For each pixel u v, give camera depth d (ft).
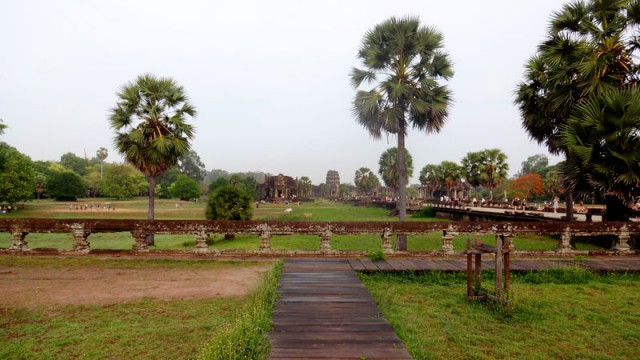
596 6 37.50
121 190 252.21
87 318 17.53
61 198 223.92
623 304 20.08
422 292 22.56
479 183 126.00
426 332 16.12
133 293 21.81
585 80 36.76
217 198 56.70
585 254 32.01
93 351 13.98
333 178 418.31
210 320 17.31
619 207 38.50
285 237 59.31
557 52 38.37
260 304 16.42
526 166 346.54
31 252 32.42
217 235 63.16
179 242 58.85
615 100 31.30
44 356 13.56
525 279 25.44
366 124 47.73
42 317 17.63
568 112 39.81
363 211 163.73
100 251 32.48
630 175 30.07
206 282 24.48
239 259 31.32
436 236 61.21
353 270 25.76
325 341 13.14
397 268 26.35
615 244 33.40
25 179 136.67
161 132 45.37
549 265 27.63
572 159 35.35
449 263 28.32
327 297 18.92
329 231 32.45
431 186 204.74
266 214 130.00
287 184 324.60
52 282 24.14
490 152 121.49
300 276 23.75
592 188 33.86
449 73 44.62
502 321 17.54
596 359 13.70
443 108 42.93
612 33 37.11
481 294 20.53
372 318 15.72
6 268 27.99
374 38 45.34
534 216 62.90
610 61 35.94
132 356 13.64
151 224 32.83
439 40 44.88
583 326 16.96
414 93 44.98
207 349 12.25
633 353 14.24
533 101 44.75
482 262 28.91
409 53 45.32
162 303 19.97
